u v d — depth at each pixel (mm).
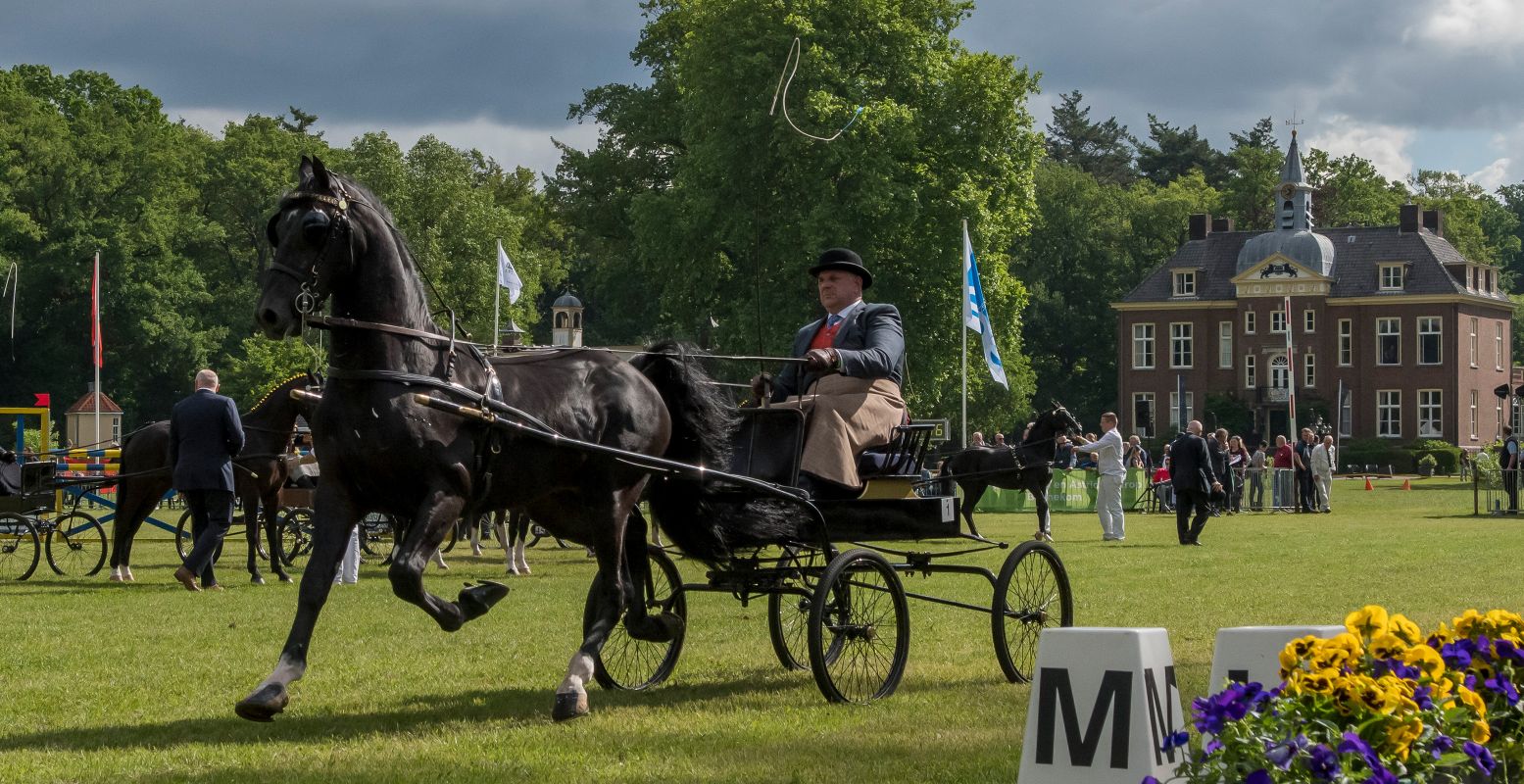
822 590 8258
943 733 7344
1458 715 4574
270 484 17062
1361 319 81000
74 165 62531
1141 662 5215
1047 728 5336
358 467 7316
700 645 10930
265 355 54688
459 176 63969
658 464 8203
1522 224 132875
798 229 42250
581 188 55031
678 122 50438
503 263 34906
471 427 7543
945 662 10039
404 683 9102
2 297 60062
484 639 11281
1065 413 24891
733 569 9102
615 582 8438
